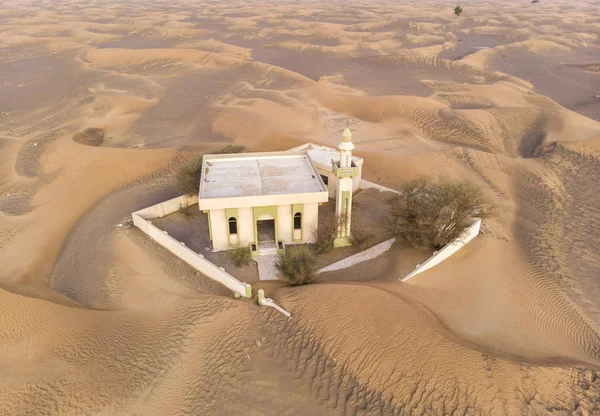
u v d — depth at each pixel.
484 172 32.56
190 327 16.09
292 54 81.00
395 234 22.45
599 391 14.00
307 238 22.16
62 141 36.22
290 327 15.95
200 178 23.86
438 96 53.44
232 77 62.09
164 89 56.47
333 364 14.59
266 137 38.56
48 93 55.19
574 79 64.75
